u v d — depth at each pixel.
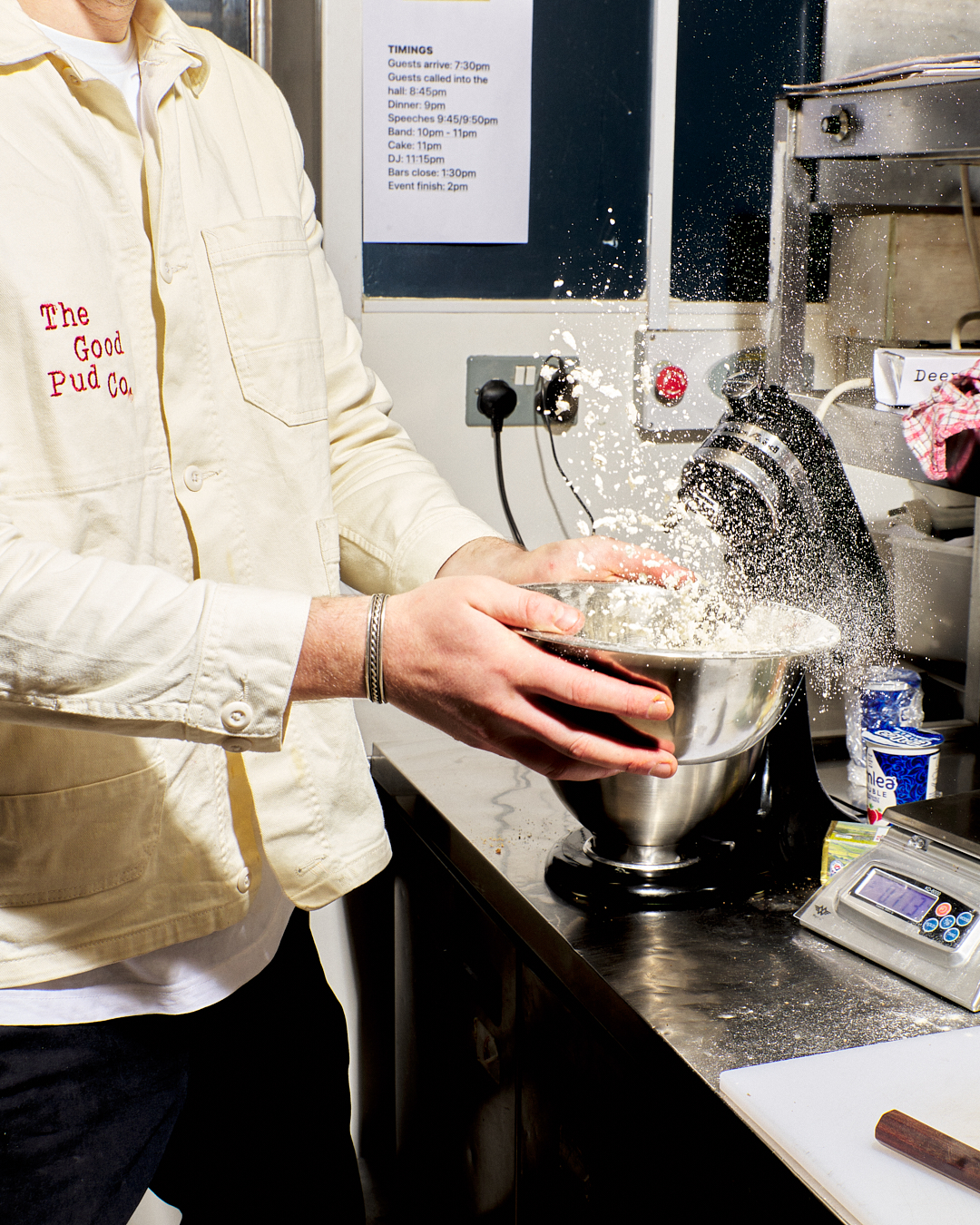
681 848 1.10
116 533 0.88
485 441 1.69
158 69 0.93
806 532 1.34
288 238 1.03
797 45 1.72
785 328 1.67
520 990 1.17
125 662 0.74
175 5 1.52
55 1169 0.96
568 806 1.08
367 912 1.71
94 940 0.93
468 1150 1.38
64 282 0.83
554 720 0.76
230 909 0.99
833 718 1.47
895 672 1.34
